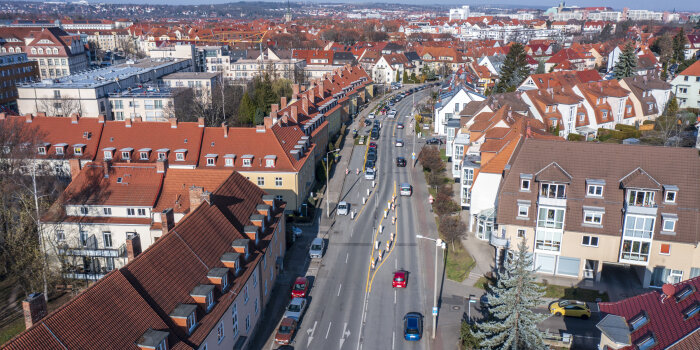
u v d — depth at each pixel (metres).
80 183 66.25
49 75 176.38
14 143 76.88
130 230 63.56
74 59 181.88
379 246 71.00
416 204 86.06
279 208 65.88
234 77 197.38
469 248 68.56
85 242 64.38
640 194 55.19
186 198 64.12
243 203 58.31
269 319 54.44
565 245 58.50
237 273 47.38
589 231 57.09
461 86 130.38
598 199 57.50
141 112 124.50
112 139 85.25
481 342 45.03
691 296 36.78
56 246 60.19
